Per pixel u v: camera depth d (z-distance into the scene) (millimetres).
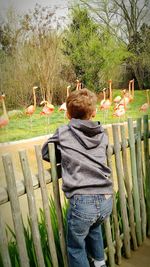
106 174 1690
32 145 4648
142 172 2525
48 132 4785
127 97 5090
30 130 4688
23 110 4629
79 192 1607
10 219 2867
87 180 1622
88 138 1665
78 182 1607
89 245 1879
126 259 2354
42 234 1965
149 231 2654
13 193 1495
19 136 4625
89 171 1631
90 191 1621
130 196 2363
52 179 1752
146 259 2350
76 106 1716
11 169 1481
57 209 1789
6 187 1508
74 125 1673
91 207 1618
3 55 4465
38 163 1657
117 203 2424
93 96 1776
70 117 1780
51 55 4629
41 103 4703
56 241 1974
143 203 2523
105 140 1777
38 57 4582
